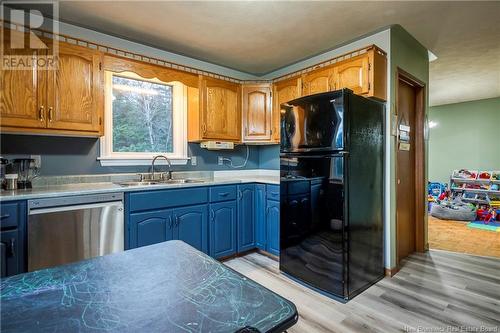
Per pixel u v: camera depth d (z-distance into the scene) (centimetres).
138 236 223
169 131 316
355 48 278
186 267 86
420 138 321
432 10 222
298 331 169
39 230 179
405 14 228
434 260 291
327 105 213
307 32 260
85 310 61
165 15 228
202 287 73
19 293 69
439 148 614
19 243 173
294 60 335
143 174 285
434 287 227
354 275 211
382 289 224
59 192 188
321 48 298
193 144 329
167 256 96
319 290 219
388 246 252
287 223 251
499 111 533
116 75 277
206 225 268
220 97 316
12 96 190
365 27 251
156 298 67
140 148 294
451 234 396
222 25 246
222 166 356
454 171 571
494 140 540
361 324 176
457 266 274
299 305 200
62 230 188
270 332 54
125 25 245
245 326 55
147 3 210
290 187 248
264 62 341
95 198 201
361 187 220
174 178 309
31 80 197
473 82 434
